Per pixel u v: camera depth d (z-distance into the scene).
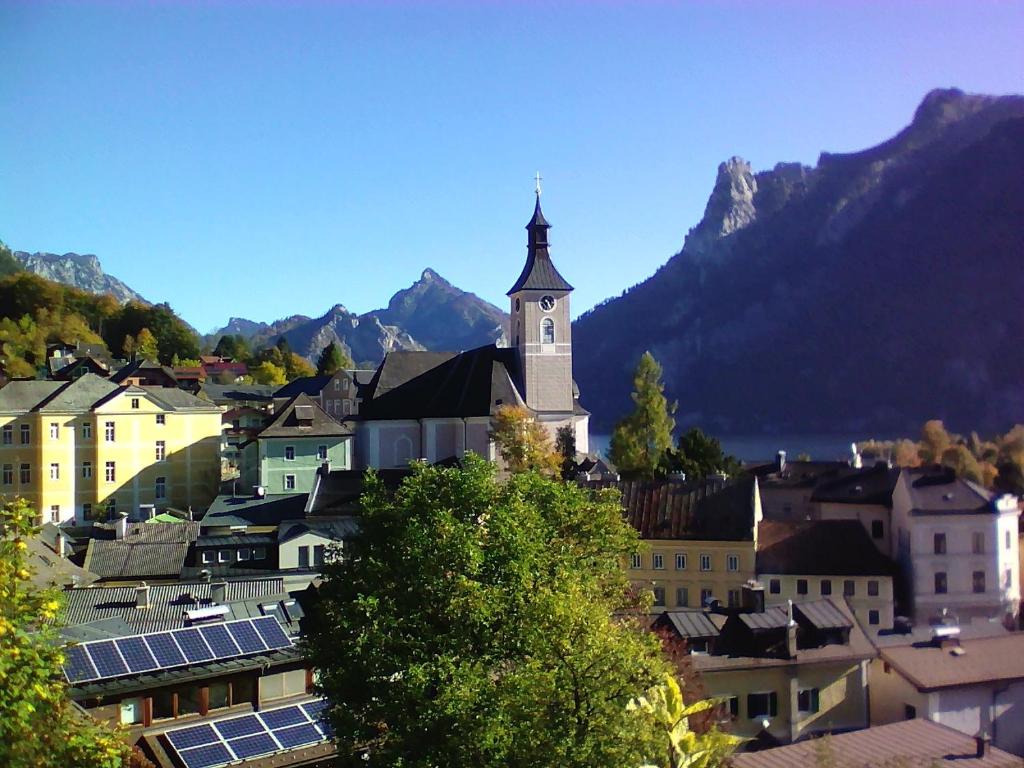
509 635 32.50
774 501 99.81
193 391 167.75
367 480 42.09
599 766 26.14
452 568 34.38
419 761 30.25
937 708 50.38
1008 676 51.94
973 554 77.12
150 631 42.09
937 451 165.12
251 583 53.38
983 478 145.25
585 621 29.30
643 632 37.31
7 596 21.70
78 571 61.19
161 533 73.19
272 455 104.75
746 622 51.22
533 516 38.12
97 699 35.44
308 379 159.38
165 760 34.75
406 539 35.97
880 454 177.75
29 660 20.83
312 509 81.81
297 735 37.59
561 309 118.44
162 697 36.97
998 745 51.59
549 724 27.39
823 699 51.06
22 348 193.75
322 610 36.97
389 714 31.83
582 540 41.88
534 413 115.69
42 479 104.06
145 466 108.38
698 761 25.39
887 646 53.97
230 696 38.59
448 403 116.94
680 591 78.50
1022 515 97.44
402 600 34.81
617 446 124.12
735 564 77.12
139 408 108.19
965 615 76.62
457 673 30.59
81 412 106.25
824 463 108.56
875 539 85.94
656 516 80.25
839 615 53.47
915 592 76.88
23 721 20.20
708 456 109.88
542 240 119.69
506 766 28.58
